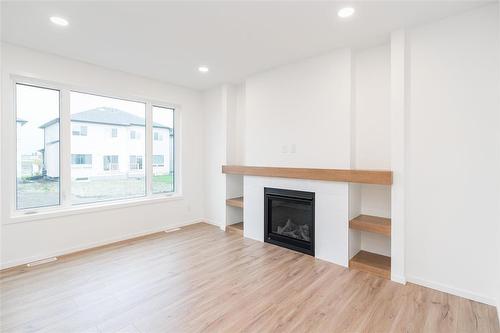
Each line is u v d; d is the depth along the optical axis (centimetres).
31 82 314
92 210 359
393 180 263
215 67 370
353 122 309
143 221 418
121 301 226
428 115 249
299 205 349
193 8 222
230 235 420
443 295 236
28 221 307
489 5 218
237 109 465
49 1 211
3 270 286
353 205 305
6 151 293
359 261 292
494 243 220
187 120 478
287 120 360
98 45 297
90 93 366
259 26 253
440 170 243
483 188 224
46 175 331
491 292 221
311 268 293
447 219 241
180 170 471
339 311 212
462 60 231
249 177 405
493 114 219
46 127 329
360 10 226
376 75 300
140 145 427
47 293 238
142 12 229
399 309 215
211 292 242
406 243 262
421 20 243
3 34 270
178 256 329
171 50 311
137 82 404
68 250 338
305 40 284
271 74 378
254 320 201
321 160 326
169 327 192
